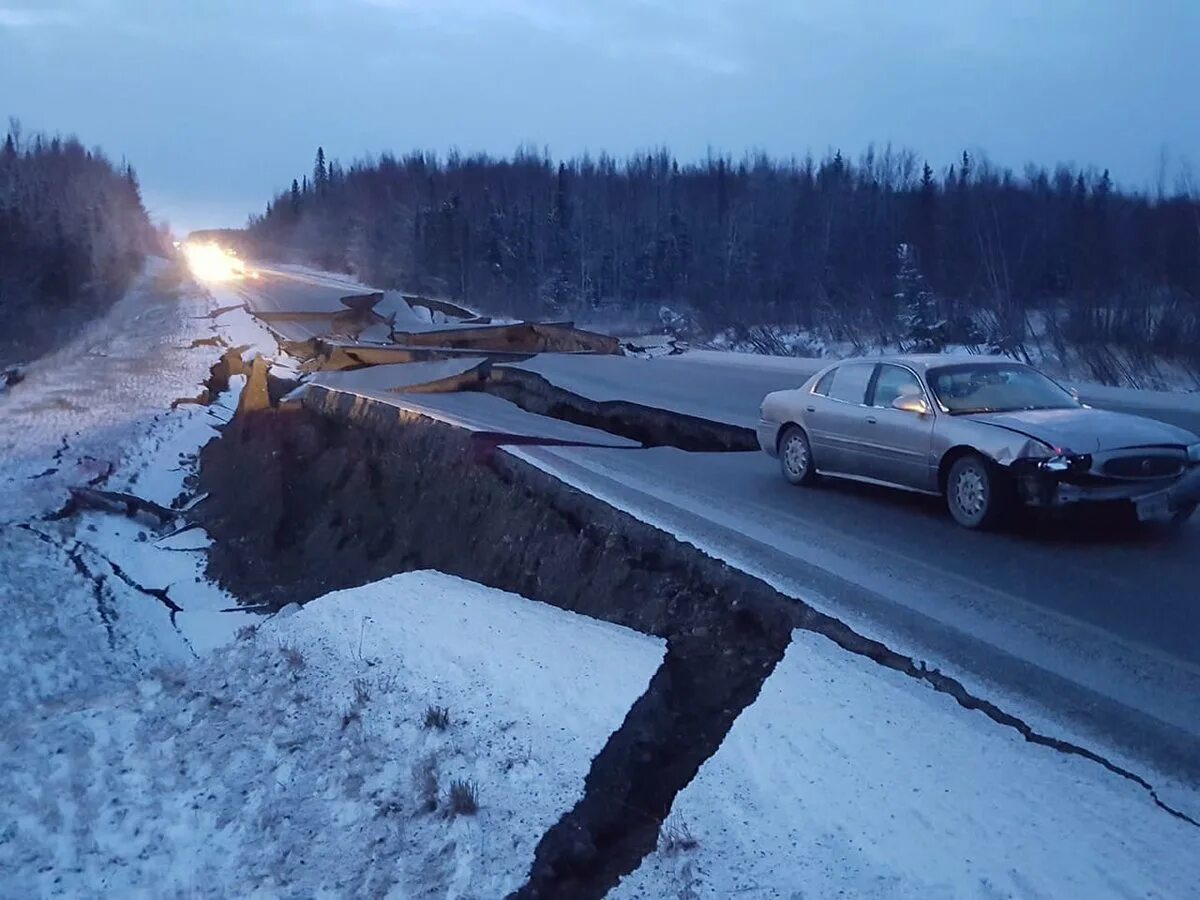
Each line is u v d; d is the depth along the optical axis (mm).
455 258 78188
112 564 16562
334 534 15570
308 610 9656
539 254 76875
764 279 59375
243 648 9195
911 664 6629
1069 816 4953
